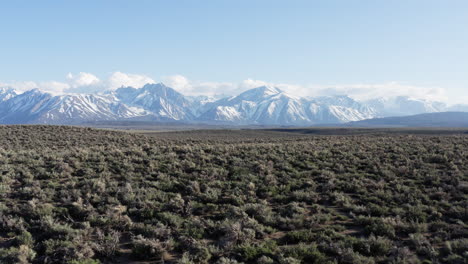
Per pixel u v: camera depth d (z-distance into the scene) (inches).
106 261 345.7
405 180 649.0
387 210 488.7
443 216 469.1
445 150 933.8
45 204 478.0
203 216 476.1
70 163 741.3
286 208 504.4
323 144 1167.6
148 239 374.6
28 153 847.1
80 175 673.6
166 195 547.5
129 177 645.9
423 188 597.9
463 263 329.7
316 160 839.7
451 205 505.4
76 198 514.3
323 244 371.2
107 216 445.7
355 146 1055.0
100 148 988.6
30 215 441.1
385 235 406.3
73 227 419.8
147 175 668.1
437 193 550.6
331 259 344.8
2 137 1483.8
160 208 484.4
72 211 467.5
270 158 858.1
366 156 873.5
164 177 654.5
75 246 352.8
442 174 679.7
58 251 348.2
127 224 428.1
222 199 541.3
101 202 498.6
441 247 374.6
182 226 433.7
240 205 509.0
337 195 561.0
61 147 1290.6
